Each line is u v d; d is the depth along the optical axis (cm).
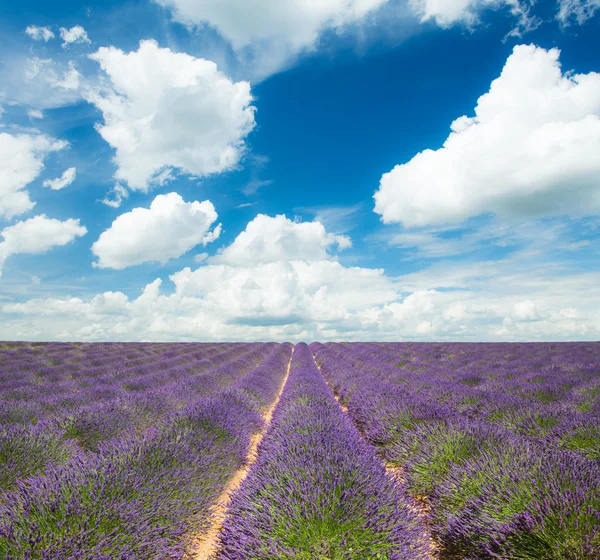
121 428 616
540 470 330
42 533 261
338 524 283
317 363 2438
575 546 253
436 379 1059
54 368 1488
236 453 559
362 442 482
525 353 1953
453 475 388
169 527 309
